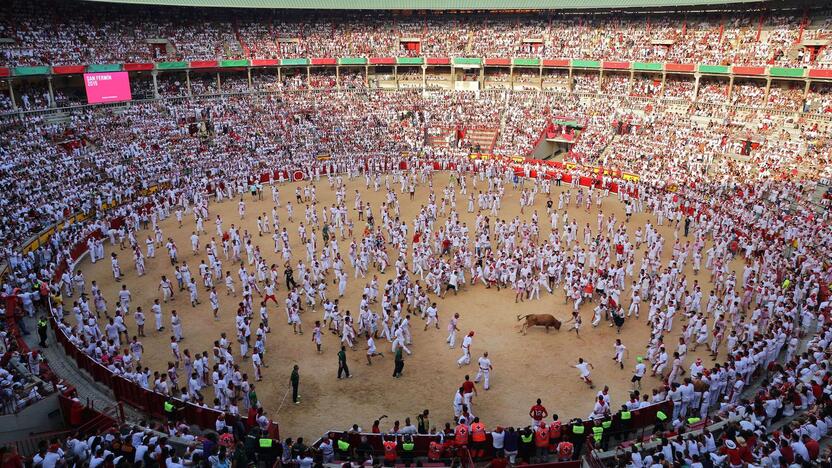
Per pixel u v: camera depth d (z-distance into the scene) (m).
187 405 24.05
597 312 33.47
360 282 39.69
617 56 78.56
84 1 67.81
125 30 73.56
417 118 80.38
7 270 38.69
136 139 63.44
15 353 27.28
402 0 82.75
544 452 22.84
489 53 86.62
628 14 81.88
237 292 38.25
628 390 27.59
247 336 29.91
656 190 56.28
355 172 67.69
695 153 63.59
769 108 65.06
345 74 89.12
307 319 34.66
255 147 69.31
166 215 54.09
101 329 33.34
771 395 23.31
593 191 60.69
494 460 20.81
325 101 81.12
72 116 63.00
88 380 28.02
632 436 23.91
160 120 68.19
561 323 34.06
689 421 23.81
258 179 61.25
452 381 28.44
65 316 34.72
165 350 31.08
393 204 56.69
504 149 74.31
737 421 22.05
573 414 25.86
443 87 88.06
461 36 89.25
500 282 38.78
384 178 67.31
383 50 87.44
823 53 63.62
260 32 85.19
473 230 50.09
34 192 49.81
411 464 21.64
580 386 27.97
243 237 48.34
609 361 30.08
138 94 71.44
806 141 59.12
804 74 62.47
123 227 47.62
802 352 29.36
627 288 38.88
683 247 43.09
